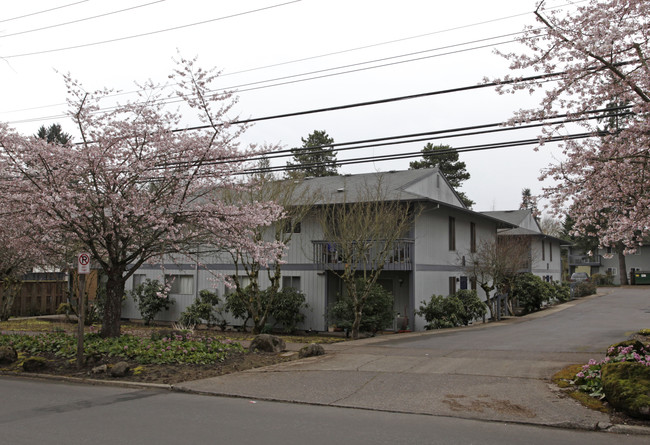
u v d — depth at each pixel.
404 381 9.70
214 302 22.59
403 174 24.45
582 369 9.13
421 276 21.50
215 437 6.38
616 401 7.25
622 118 10.30
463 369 10.55
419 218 21.67
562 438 6.40
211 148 12.52
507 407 7.78
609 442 6.24
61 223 11.60
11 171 11.94
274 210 13.83
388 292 19.69
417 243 21.30
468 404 8.02
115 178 11.98
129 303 26.08
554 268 42.84
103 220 12.13
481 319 25.16
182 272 24.36
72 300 26.80
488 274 25.56
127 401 8.65
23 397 8.98
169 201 12.40
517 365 10.73
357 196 20.22
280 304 20.44
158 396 9.10
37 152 11.40
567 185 10.01
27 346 13.24
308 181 25.56
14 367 11.85
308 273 21.70
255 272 19.80
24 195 11.60
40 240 12.54
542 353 12.16
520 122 9.94
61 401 8.63
